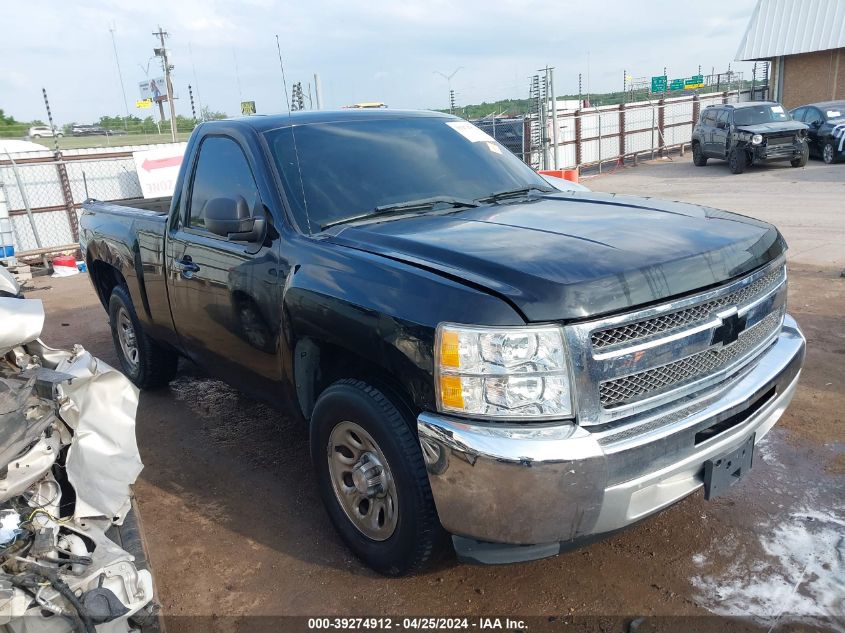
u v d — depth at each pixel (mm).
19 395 2275
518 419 2400
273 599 3033
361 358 2924
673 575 3027
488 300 2410
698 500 3574
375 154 3811
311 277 3070
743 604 2828
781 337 3242
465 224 3184
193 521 3686
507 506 2398
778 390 3027
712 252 2729
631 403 2494
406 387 2637
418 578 3096
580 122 21375
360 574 3158
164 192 14969
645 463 2441
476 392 2416
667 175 19594
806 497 3547
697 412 2598
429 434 2510
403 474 2729
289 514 3693
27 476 2281
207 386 5648
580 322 2375
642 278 2496
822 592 2865
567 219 3184
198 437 4707
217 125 4070
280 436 4652
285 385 3438
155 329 4777
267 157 3605
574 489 2355
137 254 4648
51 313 8570
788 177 16547
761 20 29781
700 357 2656
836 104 19266
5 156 13781
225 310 3748
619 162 23344
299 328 3139
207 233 3928
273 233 3395
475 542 2596
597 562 3150
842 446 4020
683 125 26078
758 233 3064
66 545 2295
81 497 2438
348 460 3115
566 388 2383
